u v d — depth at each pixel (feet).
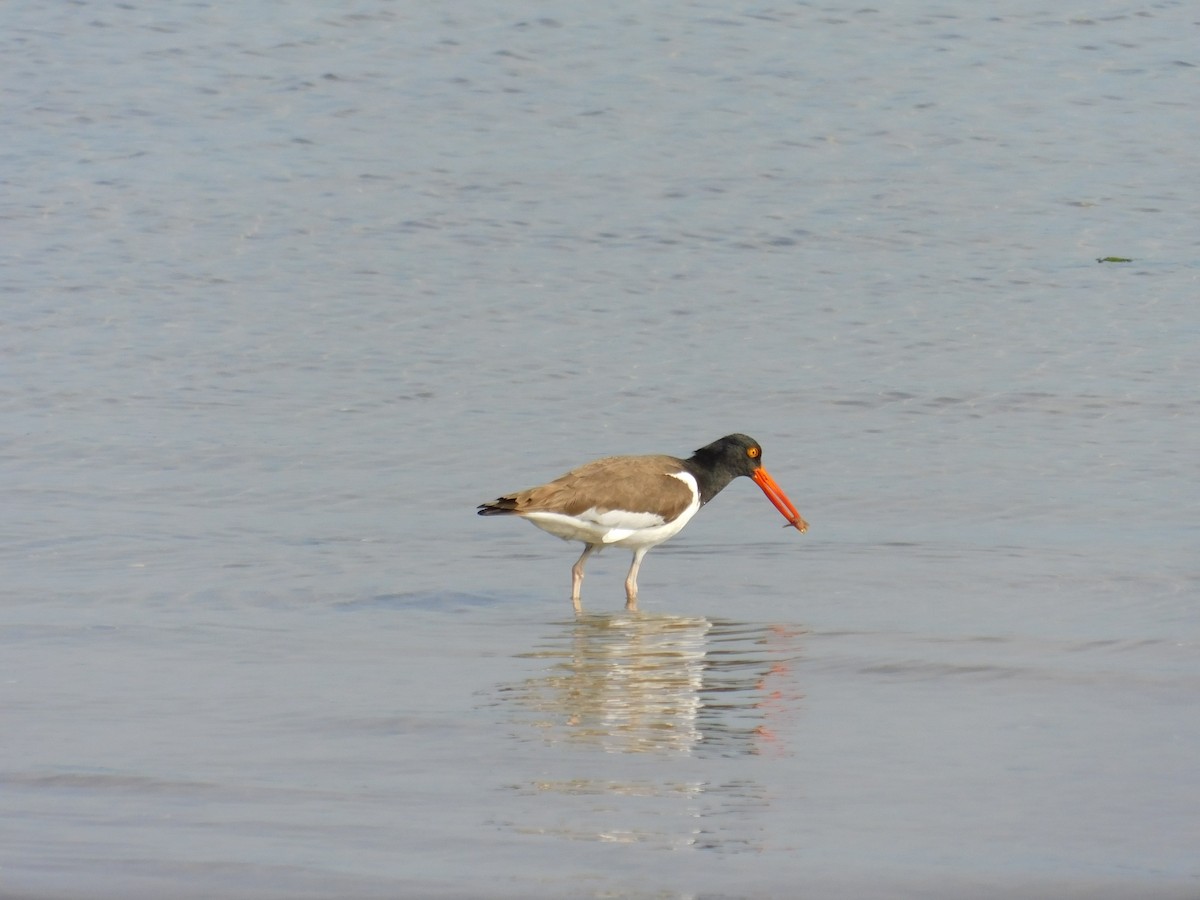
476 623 42.37
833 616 42.68
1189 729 31.99
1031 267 91.61
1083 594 44.34
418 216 100.63
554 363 75.31
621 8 148.15
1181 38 141.69
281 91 126.82
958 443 63.57
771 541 51.70
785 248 95.45
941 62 135.13
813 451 62.85
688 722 33.17
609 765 30.19
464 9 147.13
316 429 65.62
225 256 92.32
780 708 34.12
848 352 76.89
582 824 26.94
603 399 70.08
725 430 65.82
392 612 43.50
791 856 25.43
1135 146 116.16
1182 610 42.34
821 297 86.33
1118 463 60.39
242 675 36.65
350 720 33.09
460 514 55.16
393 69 132.46
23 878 24.47
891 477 59.26
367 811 27.55
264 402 69.26
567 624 42.32
